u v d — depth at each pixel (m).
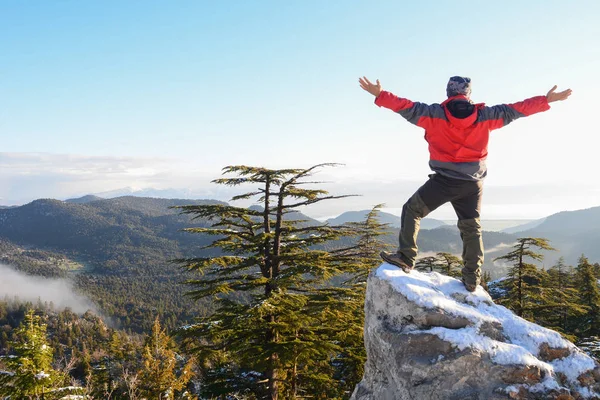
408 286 3.83
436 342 3.43
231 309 12.01
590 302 28.59
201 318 12.30
